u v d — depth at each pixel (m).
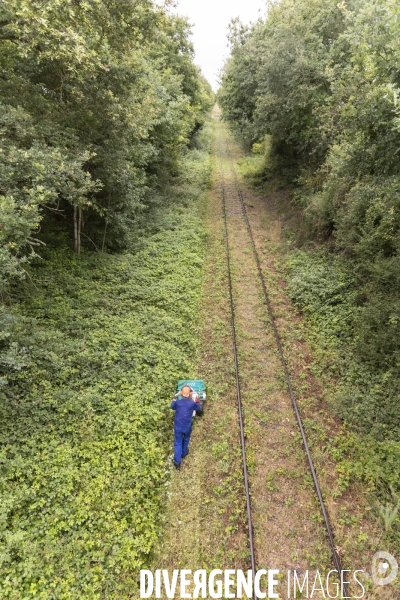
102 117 10.78
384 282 10.35
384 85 7.26
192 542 6.18
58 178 8.44
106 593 5.36
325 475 7.15
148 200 19.06
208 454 7.62
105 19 9.16
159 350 9.98
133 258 14.22
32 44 7.65
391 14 6.55
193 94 32.62
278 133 20.28
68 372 8.52
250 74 23.25
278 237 17.34
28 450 6.83
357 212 11.99
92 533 5.96
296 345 10.80
